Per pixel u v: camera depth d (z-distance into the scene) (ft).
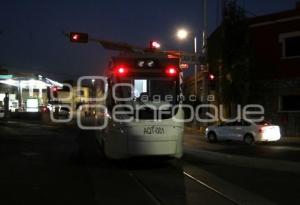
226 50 138.51
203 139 120.57
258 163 65.31
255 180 50.93
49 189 45.88
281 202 39.29
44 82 271.08
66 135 121.29
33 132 132.26
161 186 47.44
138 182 49.98
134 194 43.16
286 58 132.16
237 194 42.80
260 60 136.77
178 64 62.23
